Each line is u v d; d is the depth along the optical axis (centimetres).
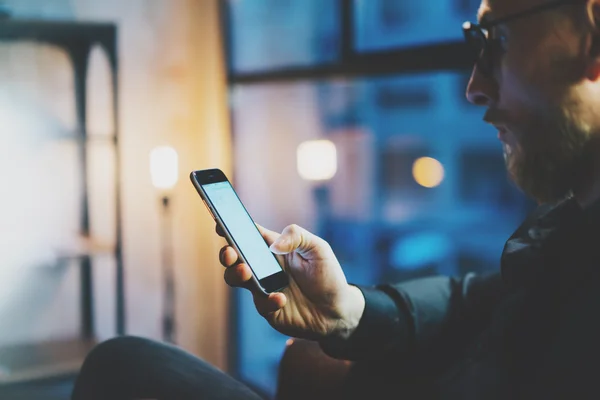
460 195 363
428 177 355
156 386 93
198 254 306
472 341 105
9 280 284
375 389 106
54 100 287
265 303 80
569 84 82
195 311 307
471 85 92
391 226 341
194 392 93
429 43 182
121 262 274
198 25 295
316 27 228
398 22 194
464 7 171
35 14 279
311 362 112
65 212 291
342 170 314
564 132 83
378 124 314
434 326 106
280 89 265
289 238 81
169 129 300
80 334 290
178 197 302
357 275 336
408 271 343
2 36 243
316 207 312
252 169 298
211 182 84
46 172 288
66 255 267
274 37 257
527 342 81
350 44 212
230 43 292
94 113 293
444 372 106
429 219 360
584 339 74
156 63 298
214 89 296
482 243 357
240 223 83
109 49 263
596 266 78
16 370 233
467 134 367
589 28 80
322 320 90
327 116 297
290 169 302
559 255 82
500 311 89
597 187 84
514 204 178
